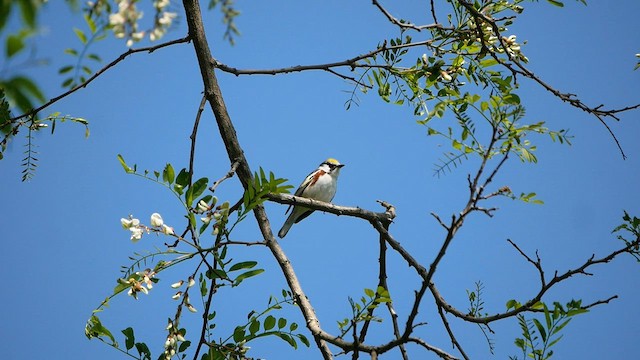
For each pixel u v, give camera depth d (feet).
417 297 23.68
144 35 17.43
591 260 27.55
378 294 26.81
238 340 29.76
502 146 28.30
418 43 36.91
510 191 22.07
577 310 26.40
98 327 29.01
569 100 33.35
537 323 26.63
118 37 17.30
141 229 28.09
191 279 28.91
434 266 22.53
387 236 36.50
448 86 36.45
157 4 17.54
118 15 17.24
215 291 29.17
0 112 27.22
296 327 29.91
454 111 29.40
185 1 33.86
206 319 29.17
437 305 32.19
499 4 35.68
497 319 29.17
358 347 27.09
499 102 25.67
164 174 28.63
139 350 29.55
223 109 34.35
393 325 33.04
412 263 35.35
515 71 34.37
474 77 36.19
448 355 25.00
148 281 28.09
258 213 34.12
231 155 33.94
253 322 30.09
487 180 21.94
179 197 28.63
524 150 28.53
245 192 28.50
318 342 29.19
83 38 17.39
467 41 36.22
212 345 29.63
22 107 10.47
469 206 21.77
